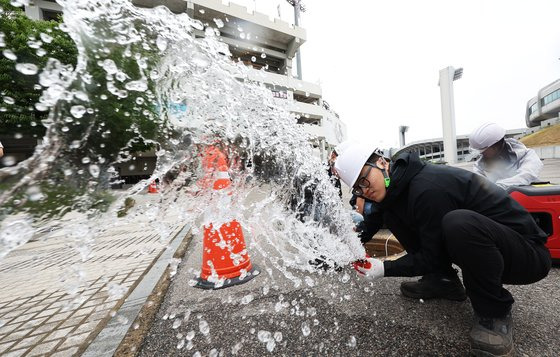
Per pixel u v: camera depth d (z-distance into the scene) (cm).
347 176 132
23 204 103
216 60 148
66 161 113
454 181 119
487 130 216
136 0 1788
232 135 181
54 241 402
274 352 116
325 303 157
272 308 155
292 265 224
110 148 128
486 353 101
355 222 261
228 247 204
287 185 209
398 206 135
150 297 181
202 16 2012
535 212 188
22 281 236
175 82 138
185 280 212
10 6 738
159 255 292
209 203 207
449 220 108
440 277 152
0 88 498
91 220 130
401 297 159
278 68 2648
